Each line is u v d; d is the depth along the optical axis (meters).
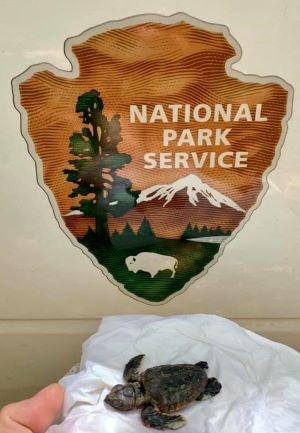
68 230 0.59
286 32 0.48
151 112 0.53
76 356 0.69
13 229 0.59
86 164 0.56
